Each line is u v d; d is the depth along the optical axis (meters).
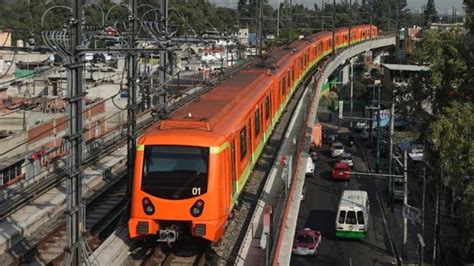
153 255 12.76
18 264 12.45
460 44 20.52
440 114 19.47
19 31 25.44
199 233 11.80
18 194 13.21
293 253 27.23
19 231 13.90
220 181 12.02
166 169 11.89
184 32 26.88
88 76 29.27
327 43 55.47
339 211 29.44
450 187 19.22
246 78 21.70
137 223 11.98
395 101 23.36
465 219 17.48
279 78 26.27
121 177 19.78
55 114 26.58
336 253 27.91
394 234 30.12
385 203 35.31
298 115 29.72
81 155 9.68
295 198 16.25
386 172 42.19
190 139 11.88
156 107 14.52
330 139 52.47
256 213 14.12
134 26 14.74
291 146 22.48
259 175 19.23
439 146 18.78
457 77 20.61
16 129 26.19
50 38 9.22
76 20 9.50
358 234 29.09
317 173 42.69
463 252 25.19
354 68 79.56
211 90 17.66
